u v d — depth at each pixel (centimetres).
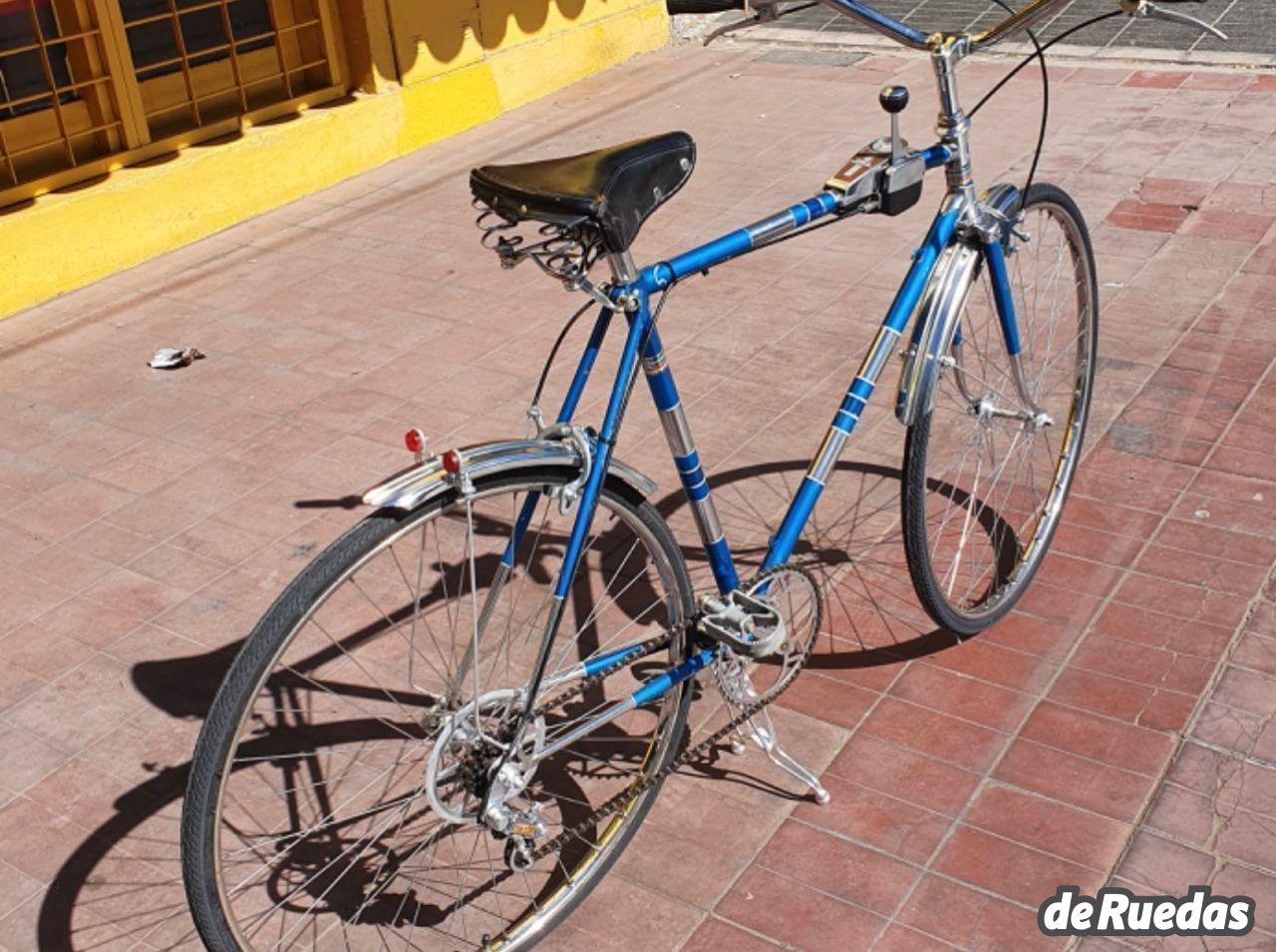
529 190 222
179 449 422
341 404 441
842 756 283
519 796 277
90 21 556
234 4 618
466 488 216
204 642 333
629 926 250
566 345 469
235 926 219
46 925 258
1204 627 309
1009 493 359
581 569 340
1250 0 732
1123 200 536
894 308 273
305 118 627
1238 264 477
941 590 301
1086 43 718
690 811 273
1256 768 271
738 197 579
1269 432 379
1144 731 282
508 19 715
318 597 209
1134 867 251
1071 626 314
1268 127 598
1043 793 270
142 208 563
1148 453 374
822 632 319
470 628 321
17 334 512
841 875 256
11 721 311
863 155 271
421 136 679
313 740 297
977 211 281
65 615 347
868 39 772
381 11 648
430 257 552
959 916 245
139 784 291
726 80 742
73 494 401
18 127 546
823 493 371
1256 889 245
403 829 274
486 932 252
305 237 583
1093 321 332
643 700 250
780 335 460
